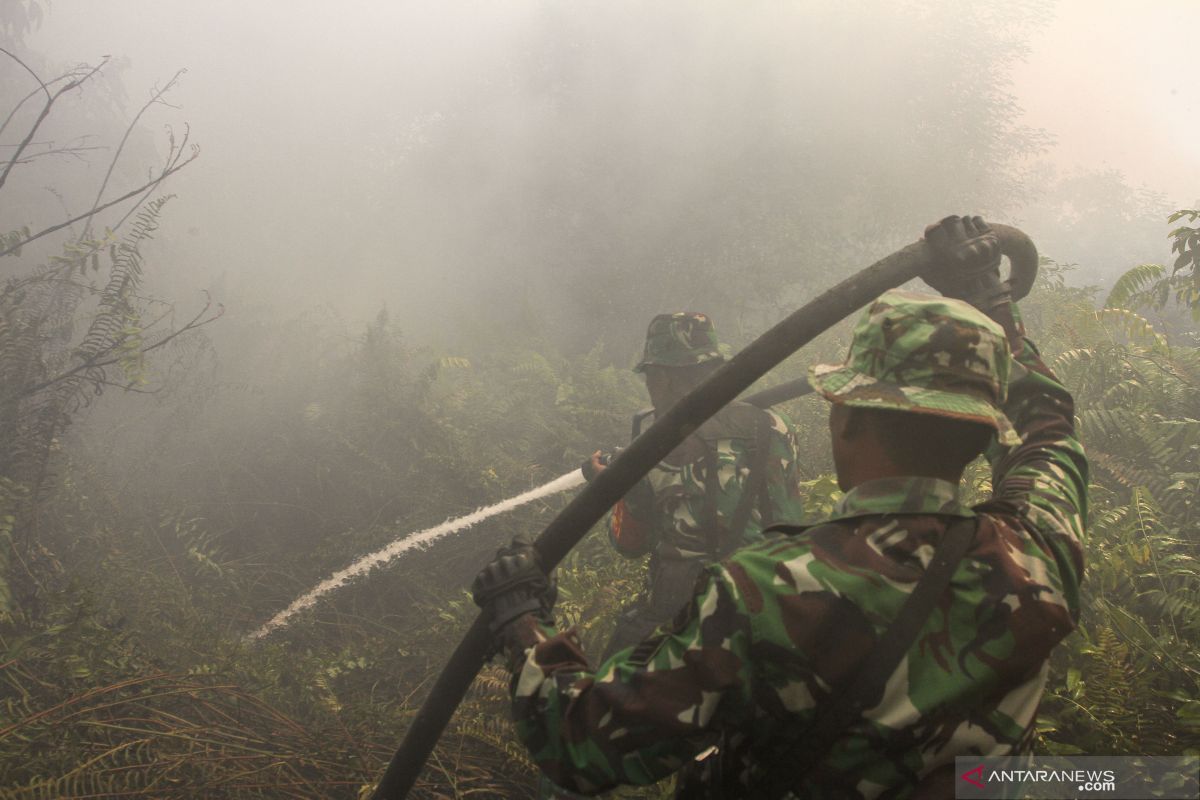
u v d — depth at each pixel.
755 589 1.17
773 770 1.19
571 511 1.69
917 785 1.14
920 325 1.25
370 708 3.19
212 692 3.26
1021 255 1.70
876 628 1.14
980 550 1.19
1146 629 2.55
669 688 1.17
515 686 1.30
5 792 2.52
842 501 1.27
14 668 3.22
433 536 4.64
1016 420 1.49
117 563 4.18
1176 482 3.27
